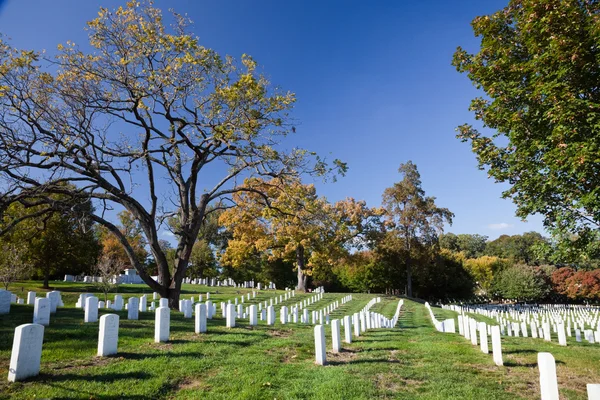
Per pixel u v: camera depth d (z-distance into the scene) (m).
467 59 11.59
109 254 40.44
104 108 16.31
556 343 13.77
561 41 8.12
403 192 51.22
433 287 64.38
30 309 14.70
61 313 14.25
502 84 9.96
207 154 19.05
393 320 18.31
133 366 7.37
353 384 6.91
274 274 63.59
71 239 31.23
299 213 23.38
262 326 13.85
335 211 44.47
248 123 17.41
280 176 20.62
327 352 9.76
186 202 19.52
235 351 9.11
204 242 60.72
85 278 38.62
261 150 18.58
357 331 13.28
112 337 8.20
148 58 16.98
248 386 6.63
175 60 16.53
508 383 7.41
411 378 7.62
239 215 38.75
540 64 8.90
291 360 8.71
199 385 6.74
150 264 59.97
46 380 6.38
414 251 50.31
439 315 26.33
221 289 40.03
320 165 19.81
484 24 10.80
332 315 23.56
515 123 9.80
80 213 16.48
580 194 8.82
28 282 34.41
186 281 55.91
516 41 10.56
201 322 11.27
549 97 8.30
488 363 9.01
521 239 97.25
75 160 15.52
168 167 17.95
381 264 58.69
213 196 20.31
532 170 10.00
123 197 16.59
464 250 110.69
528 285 69.19
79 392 5.94
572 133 8.20
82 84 15.83
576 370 8.88
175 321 13.59
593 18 7.86
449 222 51.78
